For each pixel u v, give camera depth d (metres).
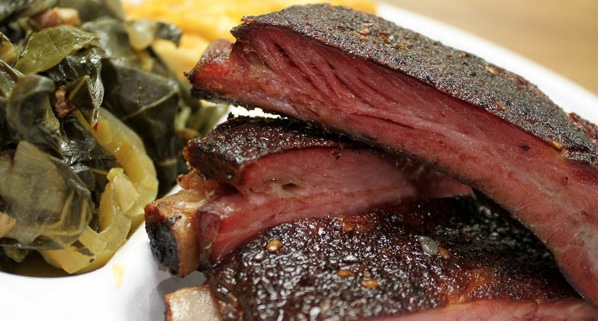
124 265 0.24
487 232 0.25
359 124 0.24
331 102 0.24
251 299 0.21
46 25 0.28
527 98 0.24
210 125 0.31
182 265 0.23
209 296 0.22
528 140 0.23
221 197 0.23
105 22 0.29
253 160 0.22
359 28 0.25
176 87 0.29
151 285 0.24
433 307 0.22
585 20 0.50
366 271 0.22
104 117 0.26
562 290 0.23
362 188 0.24
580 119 0.25
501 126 0.23
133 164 0.27
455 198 0.26
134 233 0.25
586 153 0.23
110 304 0.23
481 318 0.23
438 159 0.24
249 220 0.23
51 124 0.24
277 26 0.23
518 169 0.23
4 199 0.23
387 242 0.23
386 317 0.21
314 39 0.23
